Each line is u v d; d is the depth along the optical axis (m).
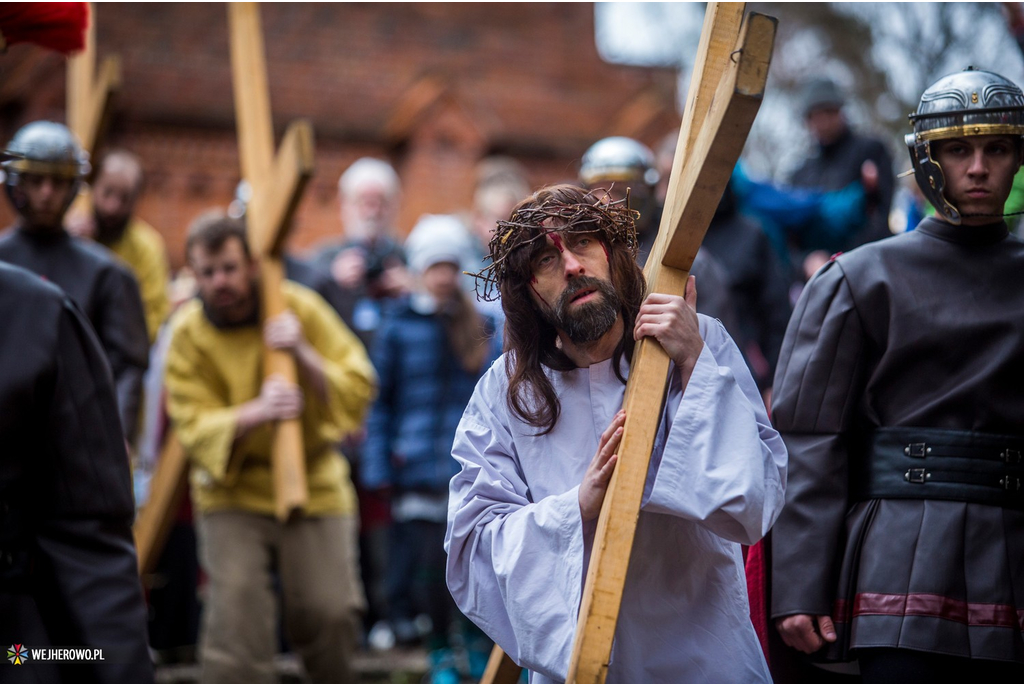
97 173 7.35
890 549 3.97
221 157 14.69
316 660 6.52
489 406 3.76
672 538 3.61
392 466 7.65
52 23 3.88
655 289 3.52
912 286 4.10
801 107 8.23
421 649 7.79
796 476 4.14
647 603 3.58
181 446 6.93
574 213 3.56
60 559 3.48
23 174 5.82
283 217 6.53
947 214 4.07
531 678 3.75
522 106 16.22
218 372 6.66
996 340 4.00
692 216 3.38
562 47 16.81
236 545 6.47
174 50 14.97
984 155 4.00
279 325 6.51
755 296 6.68
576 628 3.39
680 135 3.58
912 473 4.00
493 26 16.64
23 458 3.49
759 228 6.73
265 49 15.48
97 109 7.18
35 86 13.80
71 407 3.55
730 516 3.43
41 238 6.01
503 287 3.67
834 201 7.55
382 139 15.28
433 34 16.28
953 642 3.84
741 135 3.20
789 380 4.21
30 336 3.51
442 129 15.31
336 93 15.44
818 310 4.22
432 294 7.70
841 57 16.02
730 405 3.47
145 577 7.08
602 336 3.62
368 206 9.02
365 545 8.50
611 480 3.35
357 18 15.95
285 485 6.24
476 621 3.65
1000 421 3.98
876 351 4.14
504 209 8.88
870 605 3.94
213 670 6.32
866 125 15.39
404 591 7.70
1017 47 7.07
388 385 7.67
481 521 3.64
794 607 4.05
